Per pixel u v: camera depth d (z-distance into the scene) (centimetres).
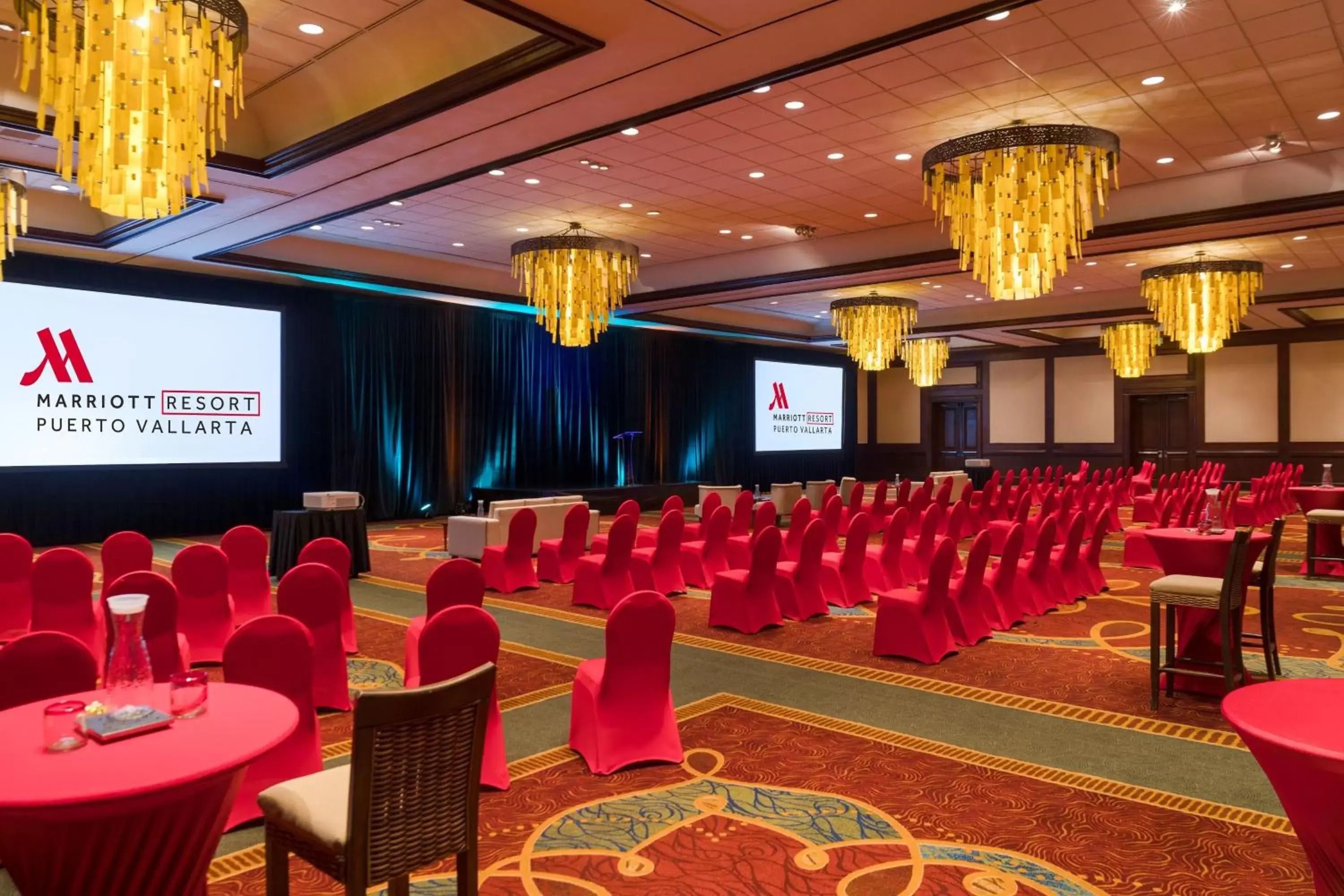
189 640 565
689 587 868
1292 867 315
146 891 216
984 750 435
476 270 1489
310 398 1411
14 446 1102
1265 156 862
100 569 969
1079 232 781
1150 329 1742
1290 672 566
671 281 1459
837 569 783
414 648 415
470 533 1014
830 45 568
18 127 691
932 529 855
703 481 2147
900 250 1172
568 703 508
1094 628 702
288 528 908
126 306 1194
